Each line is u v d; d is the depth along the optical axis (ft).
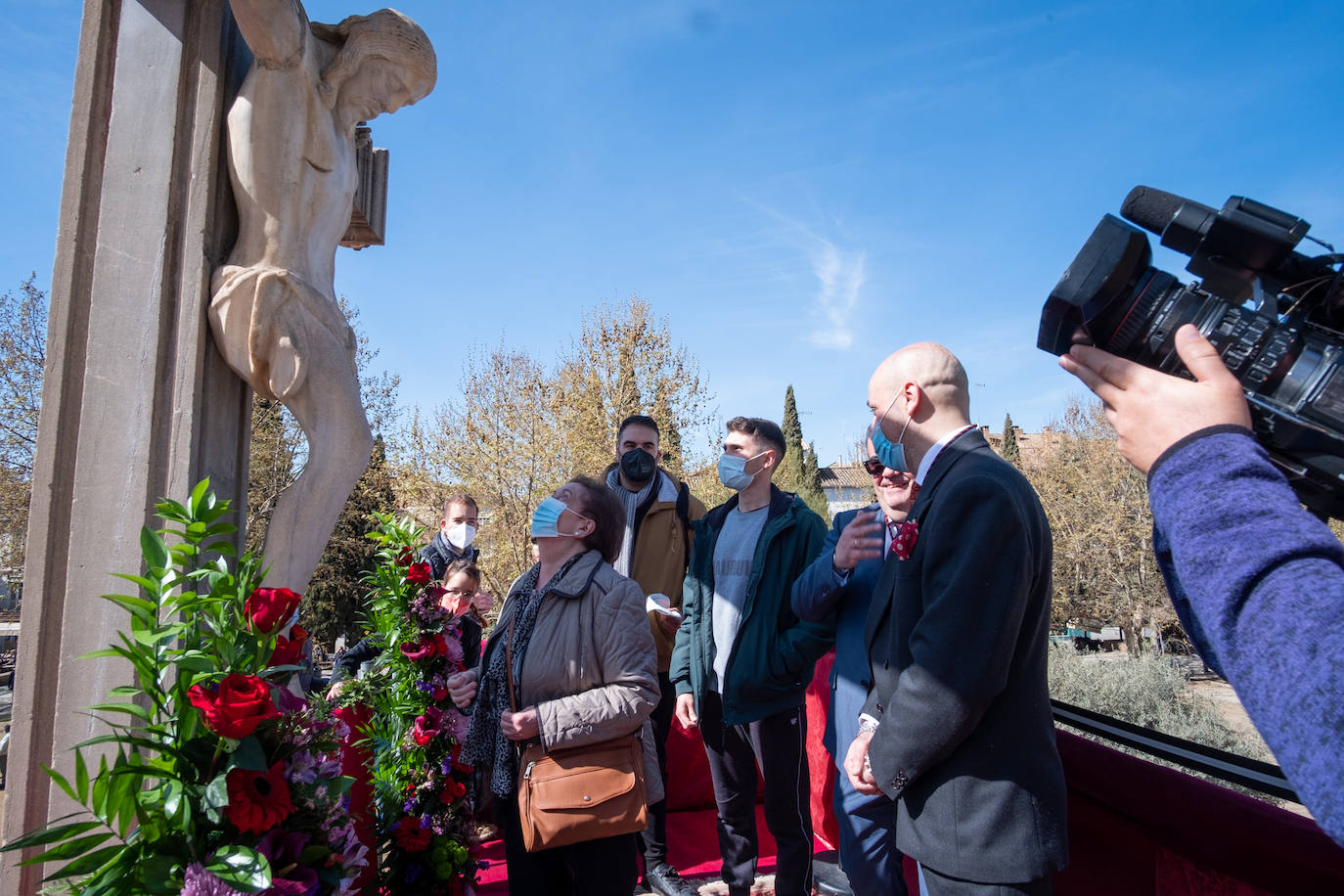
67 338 7.41
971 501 5.54
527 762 7.53
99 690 7.05
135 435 7.34
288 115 7.83
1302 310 3.01
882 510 8.05
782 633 9.66
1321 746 2.09
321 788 5.86
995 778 5.35
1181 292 3.23
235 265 7.71
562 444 72.18
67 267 7.49
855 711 8.11
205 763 5.40
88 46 7.74
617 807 7.39
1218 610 2.42
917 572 6.00
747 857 10.42
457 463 69.97
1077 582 75.82
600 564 8.24
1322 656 2.17
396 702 9.68
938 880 5.47
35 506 7.22
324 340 7.82
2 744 17.30
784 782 9.62
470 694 9.51
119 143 7.61
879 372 6.64
